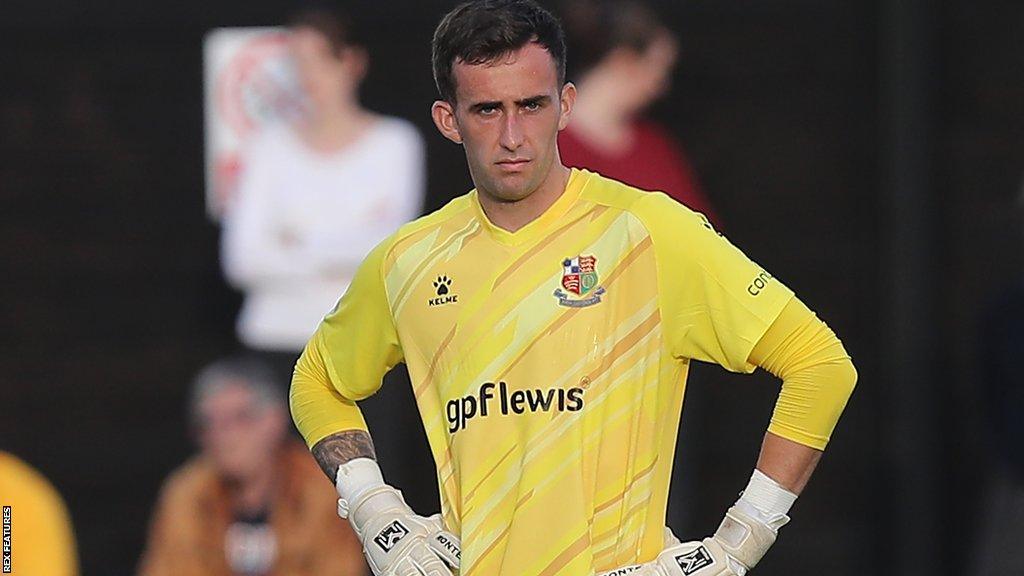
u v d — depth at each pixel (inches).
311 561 928.3
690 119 1040.2
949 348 1033.5
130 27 1047.0
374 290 531.2
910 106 1027.3
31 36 1049.5
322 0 1037.2
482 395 502.3
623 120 908.6
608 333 498.3
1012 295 961.5
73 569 946.7
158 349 1048.2
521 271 504.7
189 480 942.4
